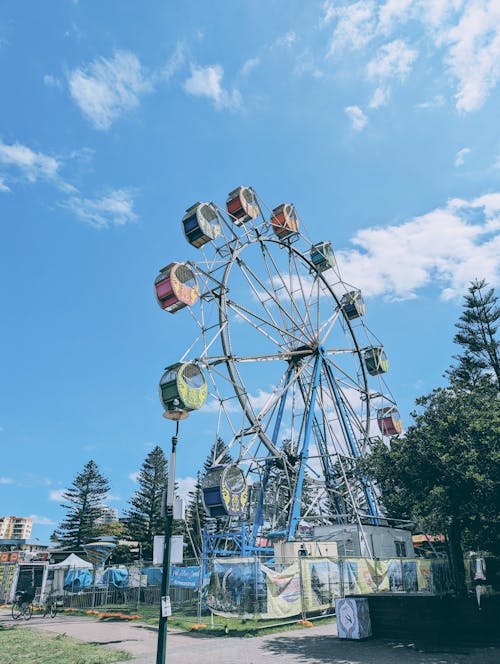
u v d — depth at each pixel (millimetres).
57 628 22078
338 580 23641
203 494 30016
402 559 28703
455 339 49719
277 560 29594
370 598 17516
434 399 19625
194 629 20125
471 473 15859
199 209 34969
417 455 18234
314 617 21812
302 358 41812
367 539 35125
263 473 36250
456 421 17812
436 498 17438
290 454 37469
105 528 104250
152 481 83625
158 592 30328
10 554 49594
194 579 25359
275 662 13461
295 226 45250
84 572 36844
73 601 34094
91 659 14203
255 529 34062
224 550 31359
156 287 31953
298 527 37281
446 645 15156
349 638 16625
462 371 49000
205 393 29219
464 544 21328
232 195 40094
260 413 35156
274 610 20062
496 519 16812
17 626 23234
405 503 20234
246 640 17438
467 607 15828
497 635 15266
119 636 19141
